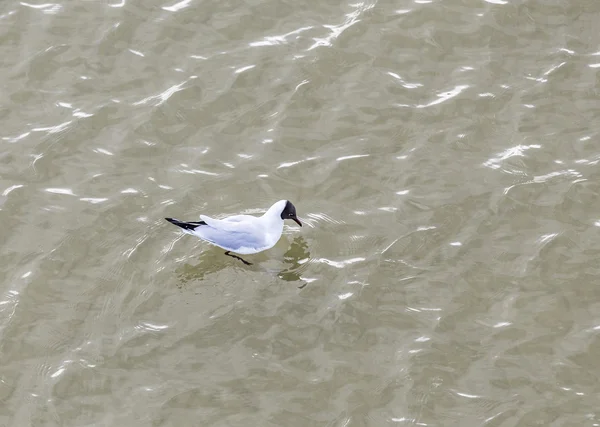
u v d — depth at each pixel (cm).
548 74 1958
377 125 1872
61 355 1481
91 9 2078
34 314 1540
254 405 1417
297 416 1404
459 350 1498
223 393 1434
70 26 2055
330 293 1588
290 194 1748
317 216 1714
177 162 1797
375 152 1823
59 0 2089
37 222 1689
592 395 1433
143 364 1470
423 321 1542
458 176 1778
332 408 1416
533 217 1706
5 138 1836
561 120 1875
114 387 1438
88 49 2006
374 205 1733
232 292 1585
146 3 2080
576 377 1459
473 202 1733
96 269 1612
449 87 1941
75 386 1438
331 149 1828
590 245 1658
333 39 2033
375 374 1464
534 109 1895
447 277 1609
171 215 1702
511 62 1986
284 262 1639
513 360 1483
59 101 1908
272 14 2077
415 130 1862
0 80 1947
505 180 1769
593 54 1995
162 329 1523
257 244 1630
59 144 1823
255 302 1570
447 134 1852
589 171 1781
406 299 1577
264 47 2016
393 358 1487
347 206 1731
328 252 1656
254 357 1488
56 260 1625
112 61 1984
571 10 2070
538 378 1458
